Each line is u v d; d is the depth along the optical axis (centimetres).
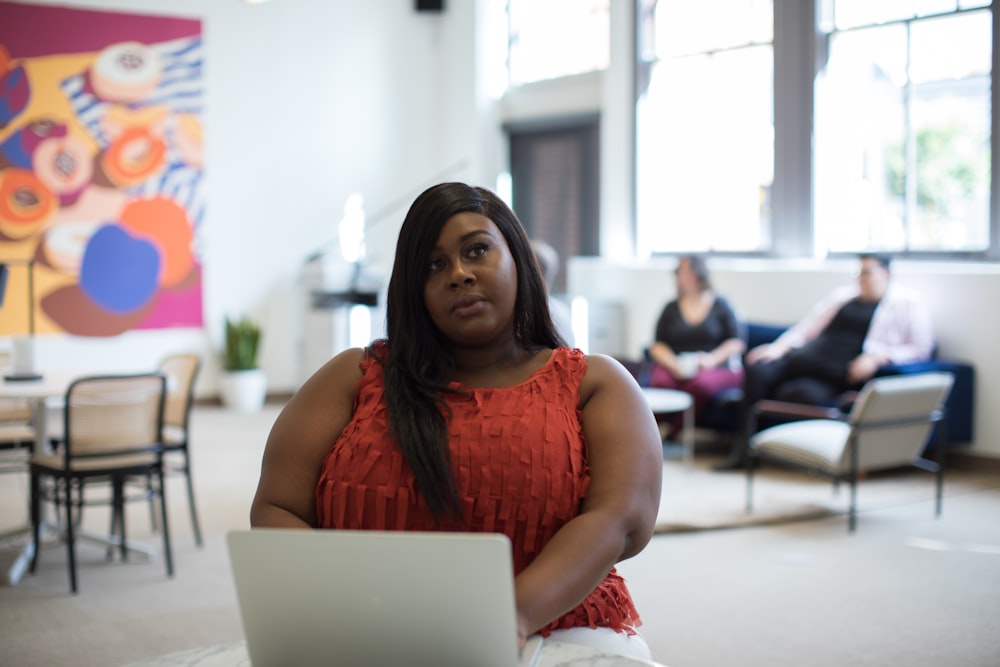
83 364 826
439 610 110
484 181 946
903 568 421
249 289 896
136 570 430
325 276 890
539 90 921
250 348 866
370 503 139
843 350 619
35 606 384
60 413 688
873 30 675
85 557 451
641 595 389
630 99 834
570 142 905
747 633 347
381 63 952
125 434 413
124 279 838
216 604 387
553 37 909
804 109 713
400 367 144
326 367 153
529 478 137
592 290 852
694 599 384
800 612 368
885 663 320
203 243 871
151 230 848
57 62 808
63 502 421
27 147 801
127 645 343
